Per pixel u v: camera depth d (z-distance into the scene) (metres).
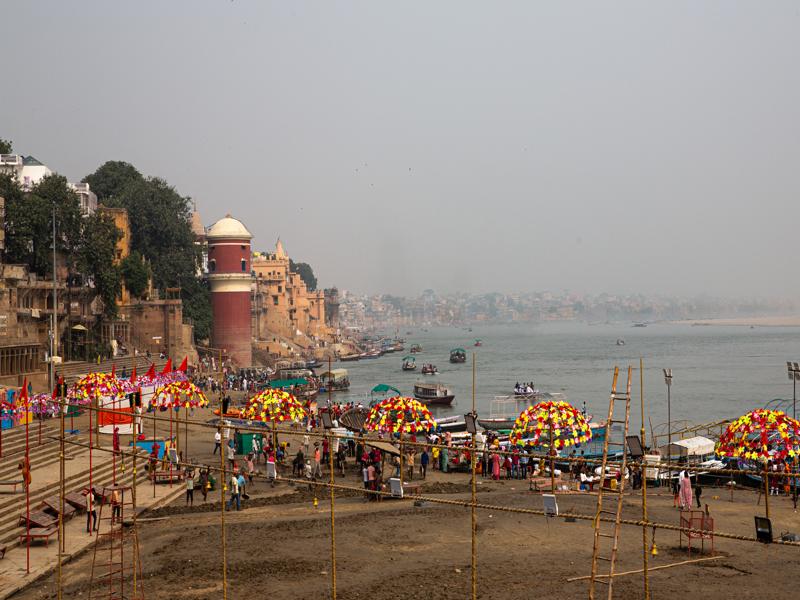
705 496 49.53
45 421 68.94
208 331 174.12
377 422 58.47
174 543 38.44
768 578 32.03
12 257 113.81
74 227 118.81
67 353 115.31
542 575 32.62
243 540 38.69
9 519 39.44
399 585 31.70
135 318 147.62
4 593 31.45
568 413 52.88
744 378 191.25
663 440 94.81
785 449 45.28
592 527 40.12
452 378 196.25
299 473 58.41
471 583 31.67
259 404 63.34
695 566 33.62
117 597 31.09
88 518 40.34
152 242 167.50
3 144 140.25
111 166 180.50
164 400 68.38
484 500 46.94
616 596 30.09
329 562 34.84
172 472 52.78
